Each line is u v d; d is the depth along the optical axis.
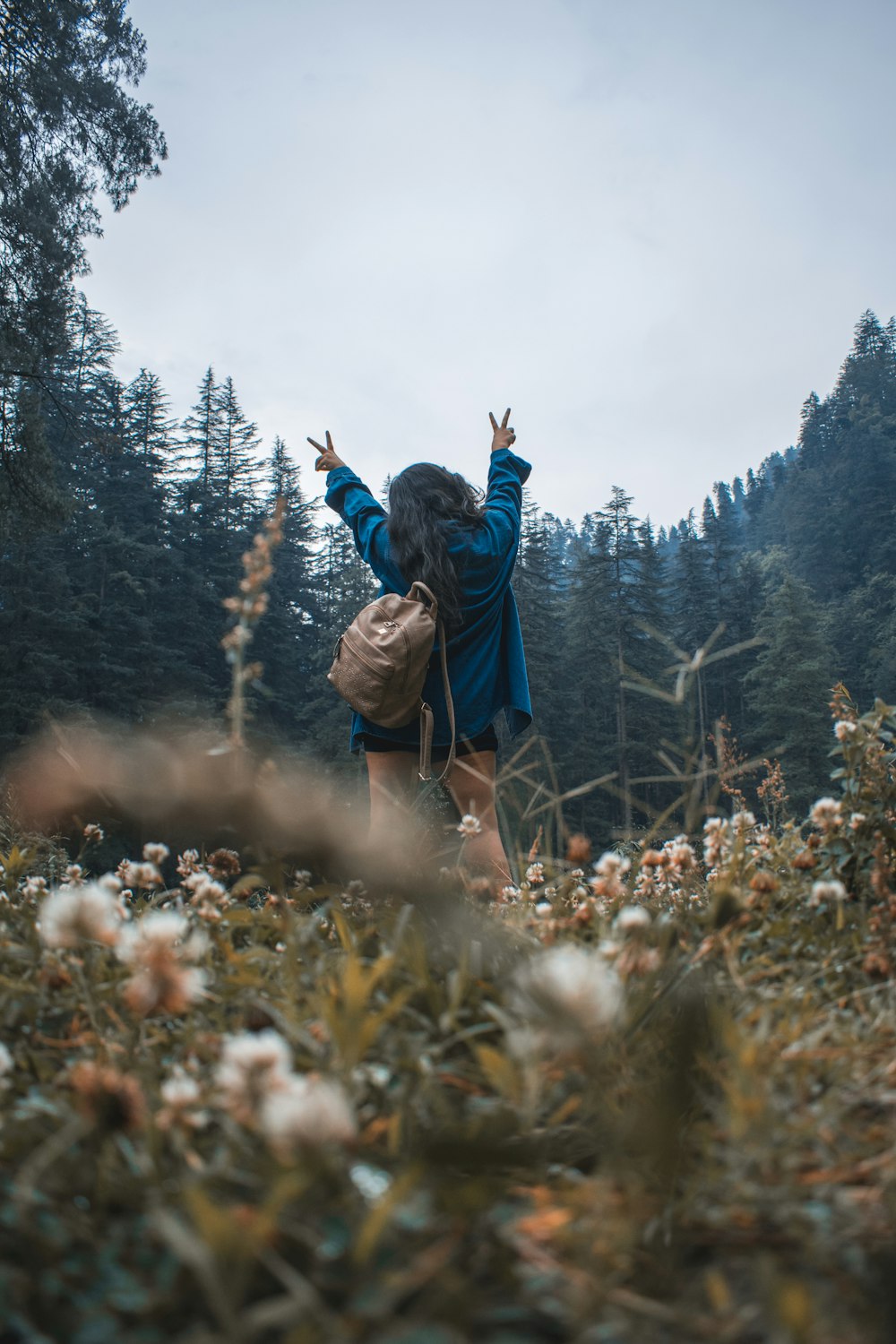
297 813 1.42
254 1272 0.68
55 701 39.81
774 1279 0.62
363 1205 0.73
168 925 1.01
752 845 2.13
